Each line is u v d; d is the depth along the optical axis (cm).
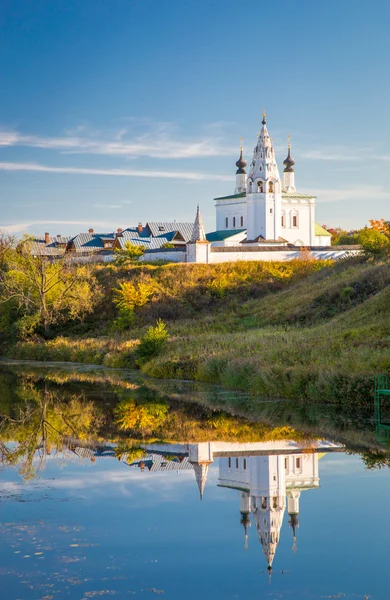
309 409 2878
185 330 5803
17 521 1536
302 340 3950
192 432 2542
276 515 1591
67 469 2016
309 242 13038
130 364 4981
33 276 7075
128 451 2250
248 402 3134
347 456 2112
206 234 12644
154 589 1200
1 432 2589
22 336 6750
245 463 2072
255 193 12319
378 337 3641
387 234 13375
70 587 1202
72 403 3297
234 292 7294
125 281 7550
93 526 1513
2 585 1208
